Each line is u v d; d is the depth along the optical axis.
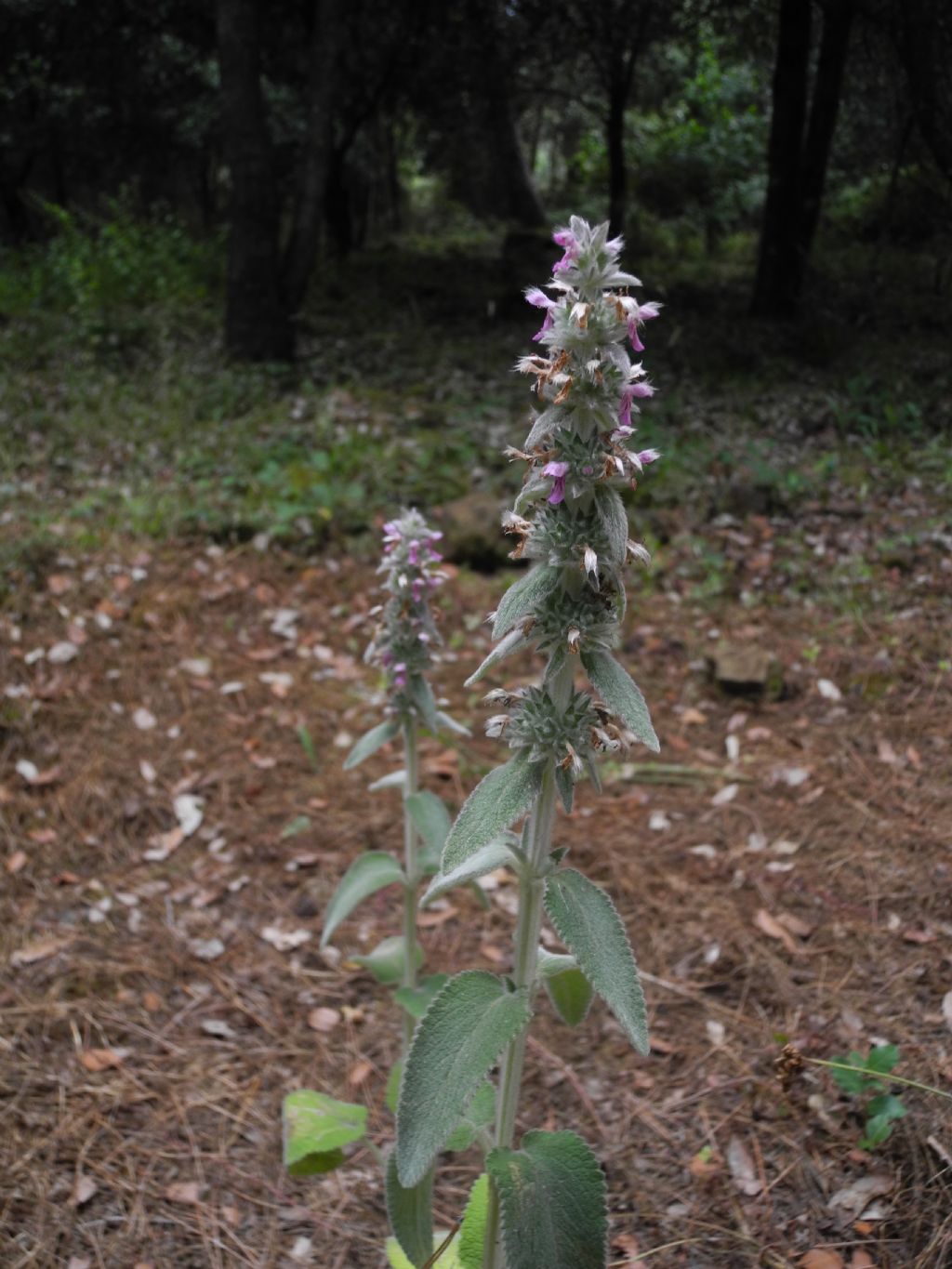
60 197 14.95
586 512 1.46
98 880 3.47
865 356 8.36
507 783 1.49
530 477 1.46
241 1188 2.42
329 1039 2.87
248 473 6.26
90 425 6.70
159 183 16.16
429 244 15.64
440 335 9.73
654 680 4.59
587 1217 1.45
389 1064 2.79
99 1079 2.68
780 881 3.27
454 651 4.88
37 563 5.10
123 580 5.03
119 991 2.99
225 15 7.88
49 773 3.90
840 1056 2.56
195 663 4.61
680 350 8.77
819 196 9.87
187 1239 2.29
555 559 1.43
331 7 8.49
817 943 2.99
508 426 7.08
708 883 3.32
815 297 9.88
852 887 3.19
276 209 8.35
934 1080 2.42
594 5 9.73
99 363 7.95
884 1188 2.22
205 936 3.23
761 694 4.41
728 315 9.91
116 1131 2.54
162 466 6.29
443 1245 1.79
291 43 12.76
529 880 1.54
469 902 3.41
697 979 2.94
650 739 1.39
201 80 13.44
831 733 4.08
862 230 11.81
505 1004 1.49
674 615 5.10
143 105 13.77
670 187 14.77
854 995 2.76
